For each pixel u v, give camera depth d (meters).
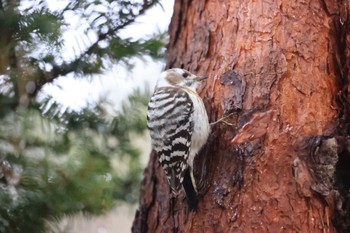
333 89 5.98
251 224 5.61
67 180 6.09
